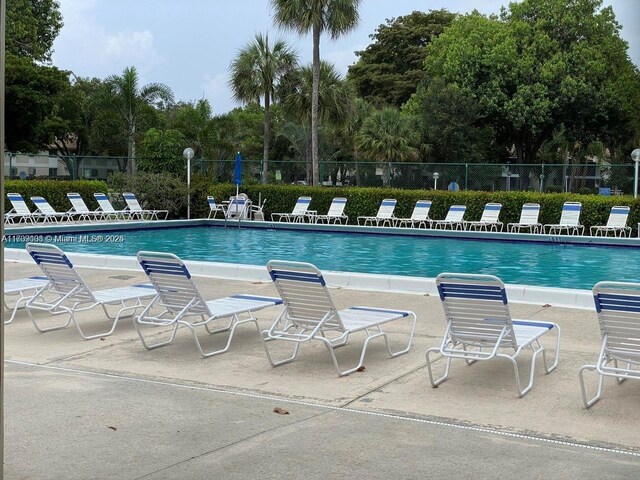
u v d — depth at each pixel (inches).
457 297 225.5
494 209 855.1
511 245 766.5
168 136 1109.7
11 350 271.1
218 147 1614.2
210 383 229.6
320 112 1227.2
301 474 156.9
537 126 1640.0
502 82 1610.5
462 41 1658.5
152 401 209.9
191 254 684.7
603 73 1615.4
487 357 216.8
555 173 970.7
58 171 1577.3
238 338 292.2
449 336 238.5
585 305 356.8
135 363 253.8
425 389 223.1
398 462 163.8
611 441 177.9
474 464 162.6
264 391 221.1
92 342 284.4
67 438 179.2
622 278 538.6
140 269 480.1
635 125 1657.2
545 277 545.6
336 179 1109.7
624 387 224.5
